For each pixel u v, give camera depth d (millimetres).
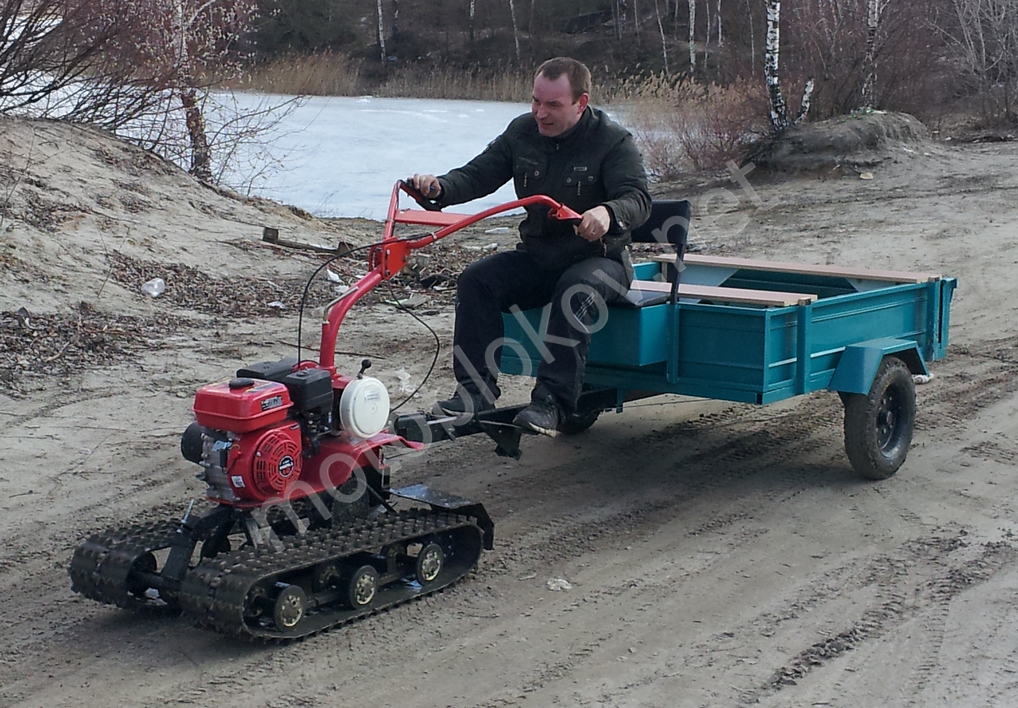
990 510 5766
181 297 9977
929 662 4199
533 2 45969
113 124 13602
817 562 5141
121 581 4352
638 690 4008
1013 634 4418
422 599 4766
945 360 8742
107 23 12867
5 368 7855
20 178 11211
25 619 4586
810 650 4301
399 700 3947
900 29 20828
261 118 19281
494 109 31719
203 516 4414
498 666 4188
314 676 4113
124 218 11438
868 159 18234
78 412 7254
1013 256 12266
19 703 3930
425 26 47062
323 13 45875
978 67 23250
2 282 9148
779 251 13000
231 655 4262
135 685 4047
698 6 44969
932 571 5020
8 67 12352
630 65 41188
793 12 20844
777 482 6254
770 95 18969
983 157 18844
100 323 8992
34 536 5453
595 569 5090
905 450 6359
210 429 4375
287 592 4242
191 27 15047
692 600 4758
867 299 6207
